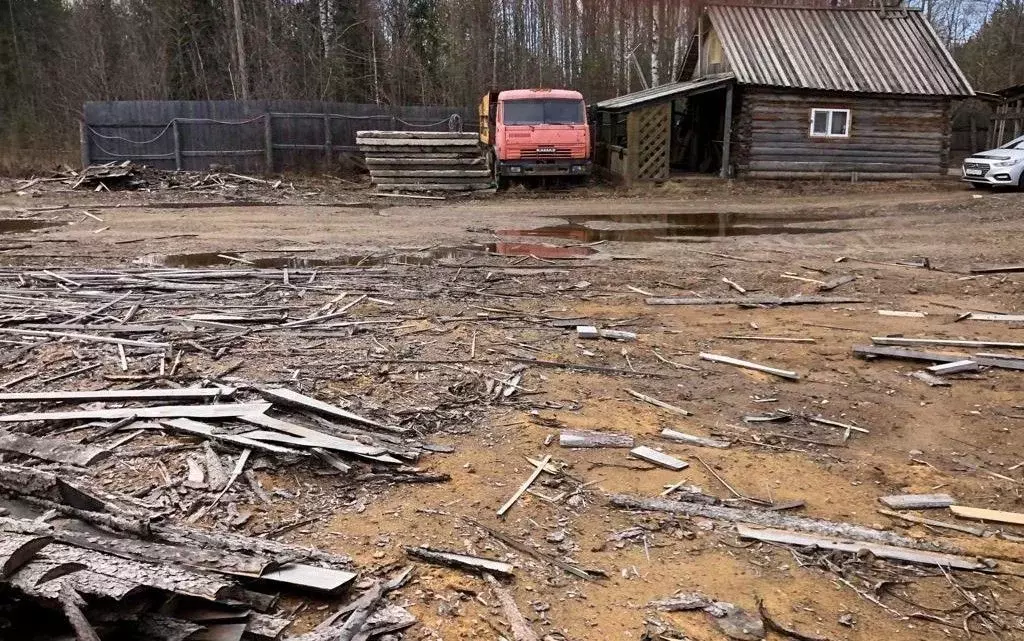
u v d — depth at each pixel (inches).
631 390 229.9
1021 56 1390.3
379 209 643.5
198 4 1330.0
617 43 1572.3
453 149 769.6
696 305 327.0
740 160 810.8
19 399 206.1
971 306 322.7
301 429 187.9
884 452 195.5
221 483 164.9
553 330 287.1
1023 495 173.2
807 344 276.4
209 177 783.1
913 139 828.0
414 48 1397.6
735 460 187.8
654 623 127.2
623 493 169.3
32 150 907.4
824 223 559.2
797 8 869.8
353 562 138.4
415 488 168.6
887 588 139.7
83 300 314.8
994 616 132.8
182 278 355.9
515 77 1423.5
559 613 129.0
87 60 1296.8
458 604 129.6
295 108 863.1
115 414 195.0
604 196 729.6
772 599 135.0
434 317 297.7
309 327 281.7
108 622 104.1
